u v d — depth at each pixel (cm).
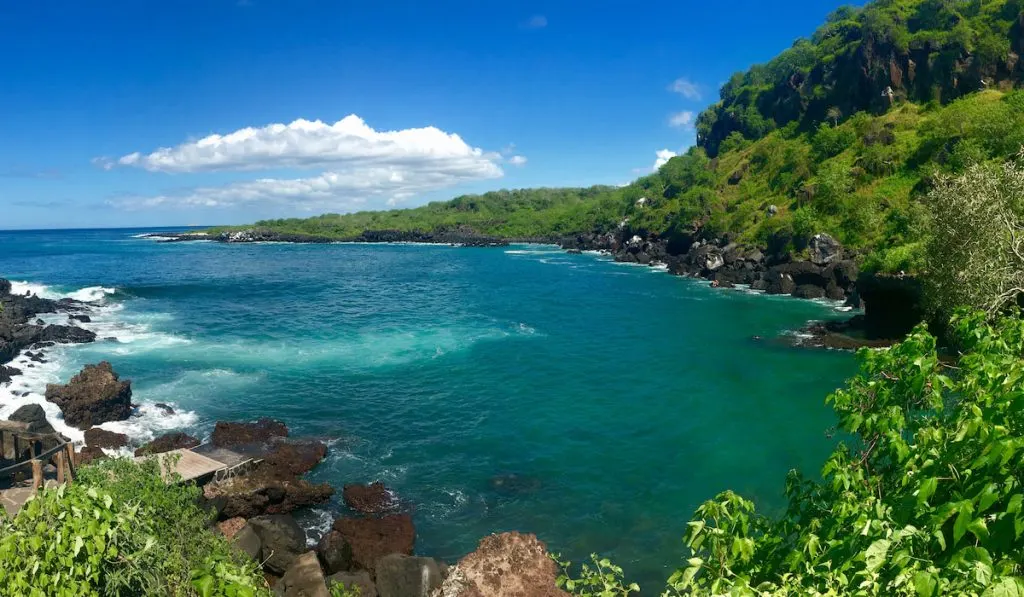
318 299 6312
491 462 2339
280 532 1670
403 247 16175
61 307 5241
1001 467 498
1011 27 8281
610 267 9781
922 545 529
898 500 631
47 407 2775
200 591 620
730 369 3541
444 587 1297
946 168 6638
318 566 1507
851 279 6109
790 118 12169
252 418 2773
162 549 905
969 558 441
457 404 2981
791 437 2519
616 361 3759
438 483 2173
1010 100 7131
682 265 8556
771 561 658
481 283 7769
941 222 2636
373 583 1560
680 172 13512
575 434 2598
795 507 802
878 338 4134
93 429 2486
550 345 4188
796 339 4253
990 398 612
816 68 11369
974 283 2341
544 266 10112
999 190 2358
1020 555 448
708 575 639
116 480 1475
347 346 4131
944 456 575
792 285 6531
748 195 9881
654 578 1630
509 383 3316
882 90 9419
